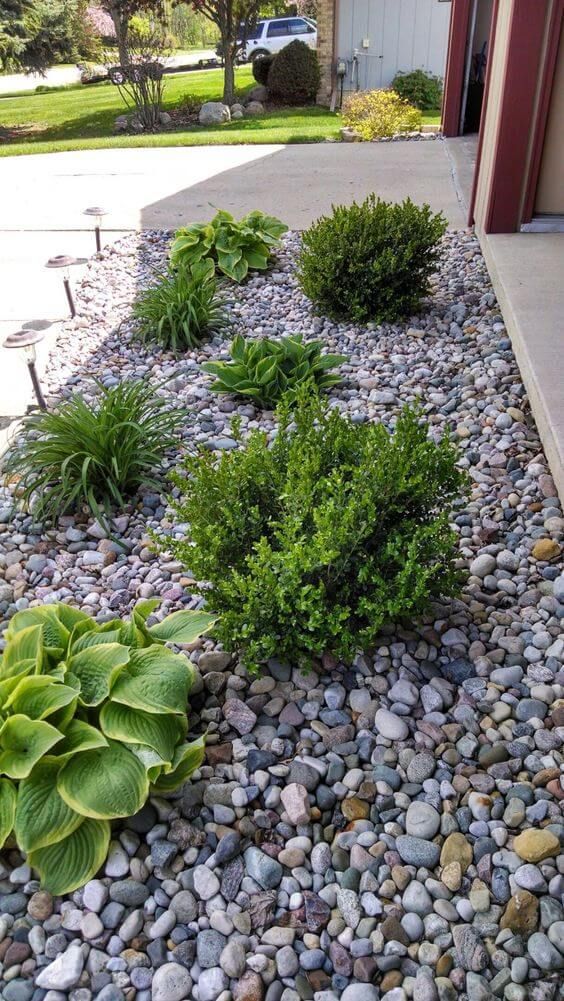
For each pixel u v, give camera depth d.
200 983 1.35
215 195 6.78
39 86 18.70
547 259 4.18
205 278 4.24
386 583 1.91
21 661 1.68
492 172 4.52
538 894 1.46
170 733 1.65
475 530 2.46
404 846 1.55
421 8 12.05
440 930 1.42
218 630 1.86
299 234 5.55
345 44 12.51
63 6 16.20
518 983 1.33
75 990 1.36
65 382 3.66
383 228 4.00
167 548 2.04
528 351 3.11
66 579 2.41
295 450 2.03
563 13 3.98
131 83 11.43
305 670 1.85
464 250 5.09
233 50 12.32
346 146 8.93
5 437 3.18
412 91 12.19
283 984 1.37
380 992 1.34
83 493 2.71
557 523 2.44
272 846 1.58
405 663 1.97
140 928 1.45
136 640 1.83
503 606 2.17
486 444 2.94
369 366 3.66
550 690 1.87
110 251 5.43
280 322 4.21
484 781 1.68
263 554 1.78
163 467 2.92
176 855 1.56
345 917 1.45
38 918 1.46
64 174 7.95
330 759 1.74
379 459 1.98
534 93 4.22
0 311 4.50
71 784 1.50
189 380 3.66
